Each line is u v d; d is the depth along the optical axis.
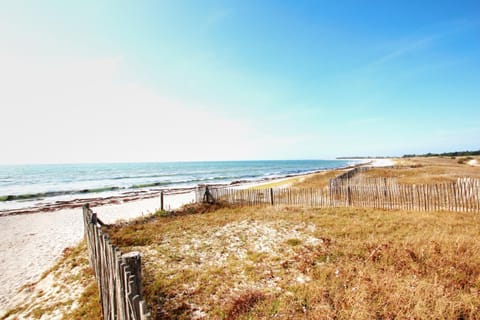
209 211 13.09
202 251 7.03
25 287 6.30
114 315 3.34
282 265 5.64
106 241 3.81
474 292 4.05
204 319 3.87
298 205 12.91
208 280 5.14
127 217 15.20
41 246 10.26
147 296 4.57
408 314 3.47
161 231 9.30
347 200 12.30
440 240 6.21
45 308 4.84
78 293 5.18
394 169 31.08
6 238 12.12
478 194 9.55
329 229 8.26
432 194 10.43
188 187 36.44
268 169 99.69
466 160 56.22
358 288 4.14
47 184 45.25
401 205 11.09
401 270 4.90
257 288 4.72
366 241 6.57
